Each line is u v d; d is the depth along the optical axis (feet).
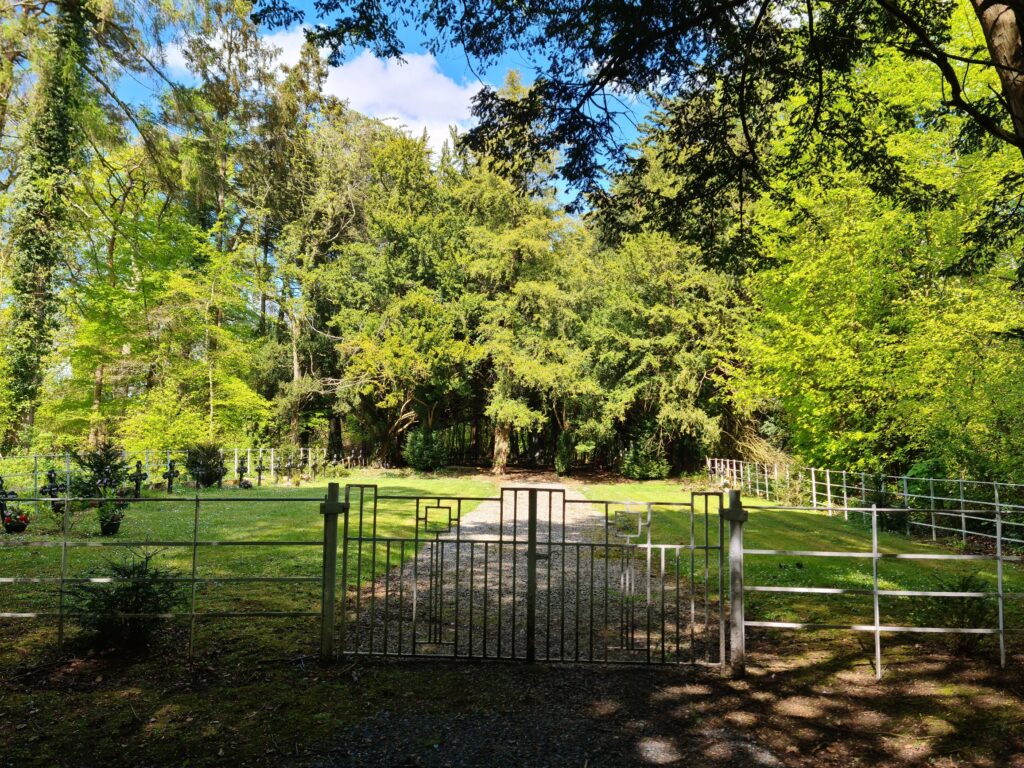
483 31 20.22
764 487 62.95
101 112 66.54
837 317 47.60
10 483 48.83
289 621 18.34
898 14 16.63
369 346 86.38
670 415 81.05
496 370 88.79
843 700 13.16
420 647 16.26
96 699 12.72
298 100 101.04
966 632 15.15
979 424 36.76
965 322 38.63
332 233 105.19
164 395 67.82
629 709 12.60
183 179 74.38
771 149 35.27
